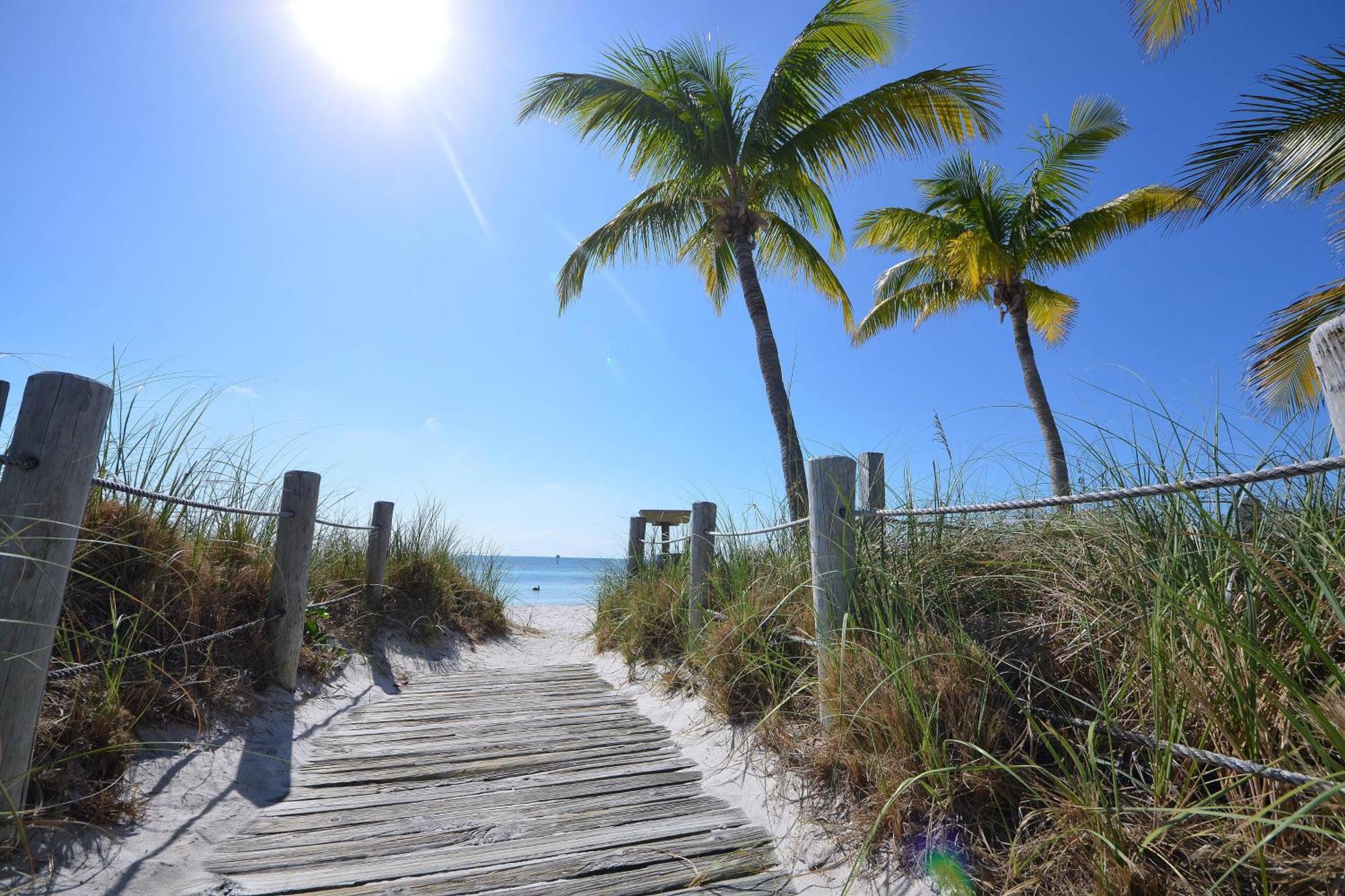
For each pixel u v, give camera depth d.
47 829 2.01
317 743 3.39
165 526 3.31
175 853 2.14
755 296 9.01
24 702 1.90
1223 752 1.69
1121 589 2.23
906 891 1.88
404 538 6.76
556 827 2.43
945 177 12.19
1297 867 1.38
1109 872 1.55
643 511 8.45
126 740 2.42
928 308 13.72
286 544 3.82
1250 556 1.77
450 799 2.70
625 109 8.17
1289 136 5.89
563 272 9.88
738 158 8.73
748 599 3.84
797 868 2.13
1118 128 11.09
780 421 8.59
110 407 2.15
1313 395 6.47
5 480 1.90
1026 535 3.02
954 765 2.08
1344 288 5.84
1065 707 2.18
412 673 5.27
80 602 2.85
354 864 2.14
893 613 2.67
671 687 4.30
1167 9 6.74
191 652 3.19
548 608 11.76
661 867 2.14
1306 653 1.67
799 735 2.85
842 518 2.80
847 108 8.30
